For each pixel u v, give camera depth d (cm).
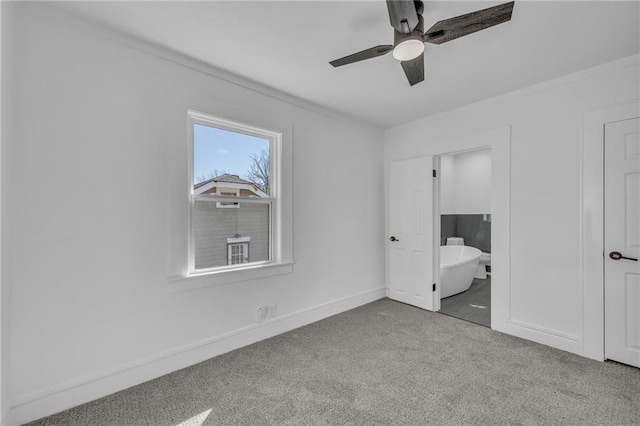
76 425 160
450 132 333
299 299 305
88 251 182
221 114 244
